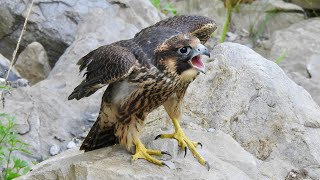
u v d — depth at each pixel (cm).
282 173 802
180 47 687
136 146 739
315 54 1256
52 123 981
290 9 1394
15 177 812
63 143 959
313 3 1424
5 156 870
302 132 835
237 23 1377
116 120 732
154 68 693
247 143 835
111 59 697
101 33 1133
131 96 705
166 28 734
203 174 714
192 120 845
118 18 1184
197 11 1383
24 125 949
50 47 1176
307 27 1343
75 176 727
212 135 793
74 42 1122
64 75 1056
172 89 709
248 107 854
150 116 852
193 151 742
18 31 1170
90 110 1009
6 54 1186
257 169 782
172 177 709
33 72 1126
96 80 711
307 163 814
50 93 1019
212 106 854
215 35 1333
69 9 1183
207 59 896
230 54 905
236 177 721
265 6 1398
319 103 1134
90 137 776
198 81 870
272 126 841
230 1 1376
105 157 749
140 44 707
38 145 936
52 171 745
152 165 727
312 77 1210
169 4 1345
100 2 1205
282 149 828
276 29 1377
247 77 872
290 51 1270
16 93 1007
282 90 866
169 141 751
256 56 903
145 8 1234
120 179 710
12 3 1165
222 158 760
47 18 1170
